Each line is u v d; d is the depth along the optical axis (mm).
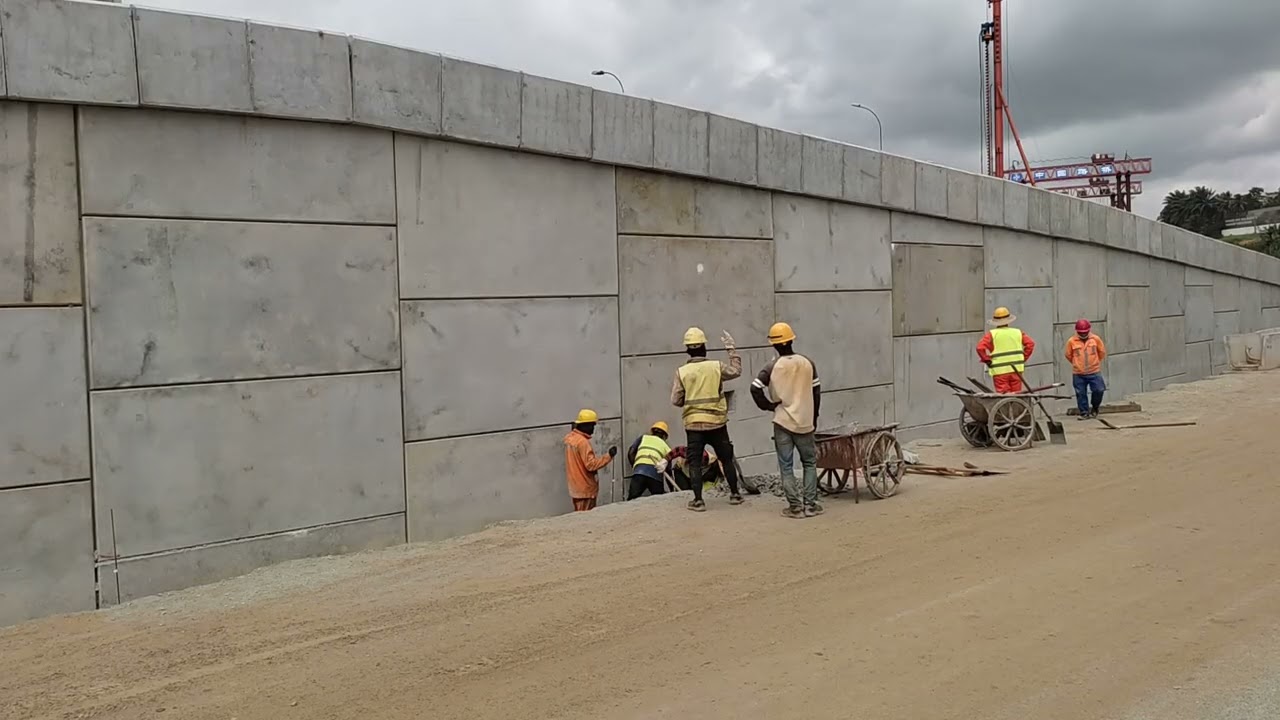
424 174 8867
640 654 5488
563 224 10062
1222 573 6812
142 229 7199
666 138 11008
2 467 6613
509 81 9398
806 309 13203
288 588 7082
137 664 5566
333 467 8250
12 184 6664
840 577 7008
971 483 10773
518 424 9672
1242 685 4855
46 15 6684
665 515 9383
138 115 7172
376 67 8359
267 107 7691
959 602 6309
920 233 15219
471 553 8047
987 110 41906
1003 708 4641
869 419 14234
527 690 5000
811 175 13008
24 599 6680
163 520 7289
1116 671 5074
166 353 7312
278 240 7902
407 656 5539
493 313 9445
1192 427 14633
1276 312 31266
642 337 10977
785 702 4762
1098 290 20234
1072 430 15117
